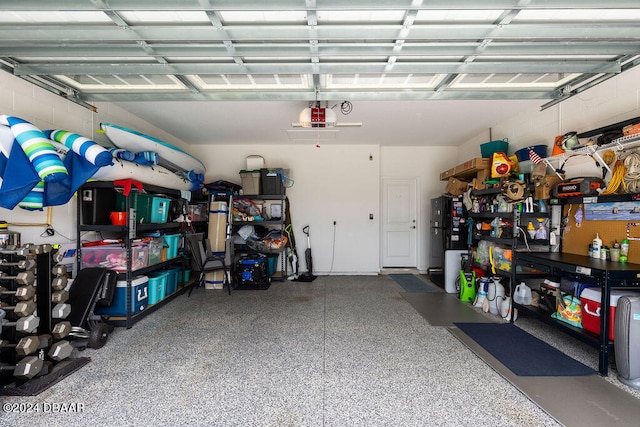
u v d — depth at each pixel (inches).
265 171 229.6
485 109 167.5
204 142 246.4
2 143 94.7
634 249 109.1
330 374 98.4
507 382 93.3
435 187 261.4
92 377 96.6
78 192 134.3
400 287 212.5
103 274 122.7
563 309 116.6
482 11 77.6
